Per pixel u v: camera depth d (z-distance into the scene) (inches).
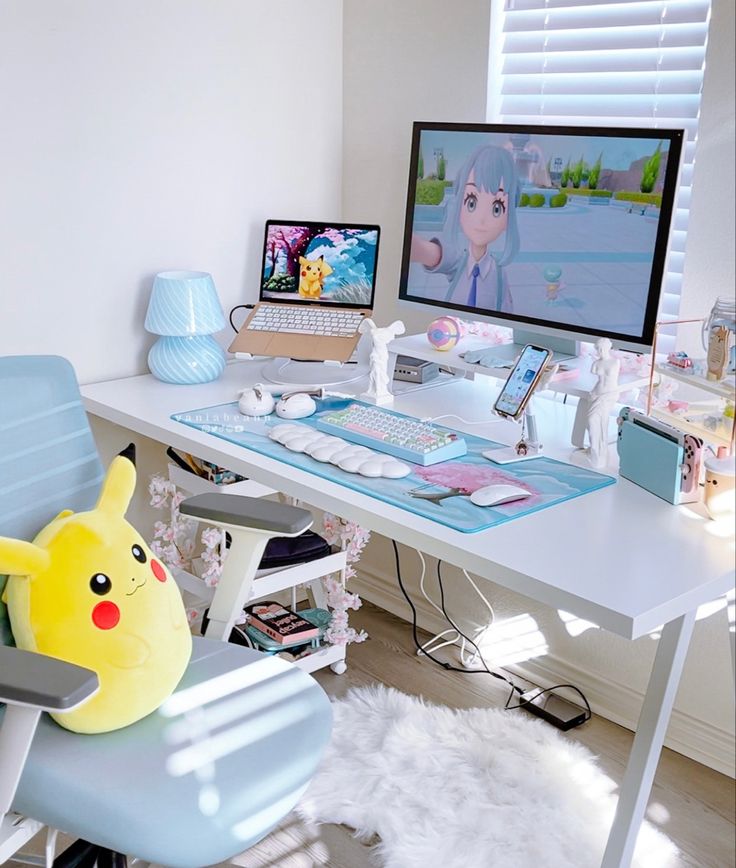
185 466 90.7
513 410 72.9
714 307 66.2
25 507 60.8
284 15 97.0
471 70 91.3
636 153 69.6
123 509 62.6
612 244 72.2
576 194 73.6
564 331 76.4
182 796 49.9
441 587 101.7
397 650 101.8
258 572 86.6
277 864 73.1
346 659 99.6
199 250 96.4
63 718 53.6
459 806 76.9
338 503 65.3
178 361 90.2
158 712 57.0
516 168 77.1
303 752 54.3
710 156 75.0
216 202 96.5
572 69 85.0
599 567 55.6
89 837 49.6
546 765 82.0
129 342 93.7
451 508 63.2
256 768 52.5
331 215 106.5
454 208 82.6
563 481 68.3
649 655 87.0
